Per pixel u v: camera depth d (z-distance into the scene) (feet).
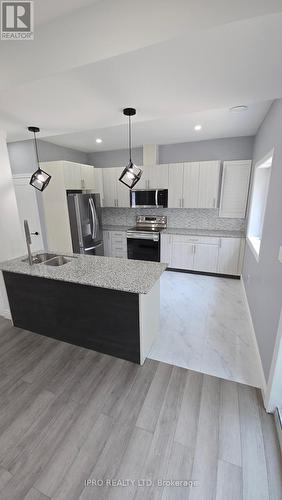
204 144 14.26
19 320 8.70
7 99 5.78
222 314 9.79
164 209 16.49
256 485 4.04
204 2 3.33
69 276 6.97
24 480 4.13
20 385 6.22
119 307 6.68
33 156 13.53
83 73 4.50
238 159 13.70
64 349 7.63
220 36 3.48
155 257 15.35
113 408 5.51
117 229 16.49
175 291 12.16
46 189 13.82
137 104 6.23
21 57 4.59
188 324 9.05
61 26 4.10
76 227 13.70
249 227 11.86
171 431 4.95
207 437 4.82
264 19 3.18
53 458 4.47
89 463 4.38
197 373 6.59
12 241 9.43
